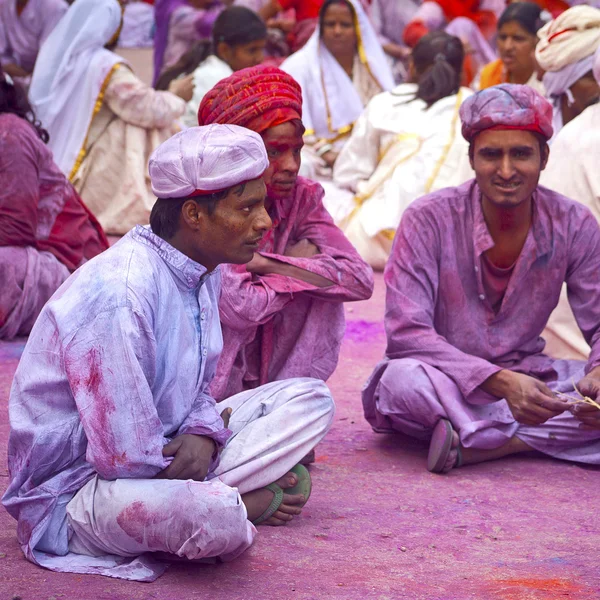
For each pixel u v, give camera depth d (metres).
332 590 3.54
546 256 5.26
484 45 17.11
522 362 5.41
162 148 3.60
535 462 5.30
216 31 11.98
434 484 4.89
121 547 3.58
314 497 4.63
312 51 12.12
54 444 3.60
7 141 7.12
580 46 8.20
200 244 3.62
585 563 3.93
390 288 5.29
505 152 4.96
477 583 3.68
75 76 10.91
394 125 10.55
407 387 5.11
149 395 3.45
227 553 3.60
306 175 11.20
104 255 3.57
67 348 3.46
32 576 3.50
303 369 5.02
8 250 7.23
